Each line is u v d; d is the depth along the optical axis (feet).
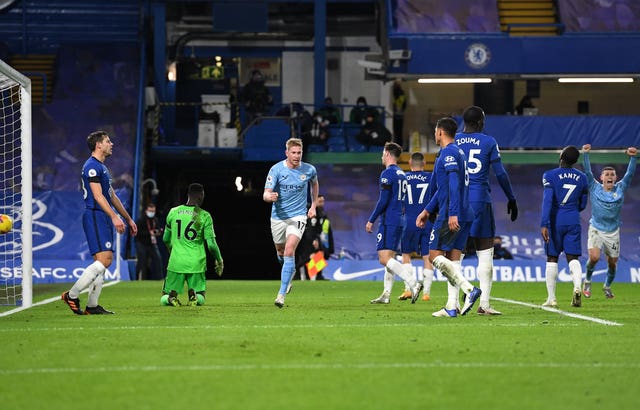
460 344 95.20
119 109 382.42
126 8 421.59
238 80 441.68
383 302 164.66
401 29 367.45
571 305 158.40
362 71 436.76
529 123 362.12
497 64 358.23
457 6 373.81
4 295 194.59
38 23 419.33
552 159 369.09
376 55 375.66
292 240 148.97
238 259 471.21
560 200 153.89
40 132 369.09
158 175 424.05
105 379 73.82
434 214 125.49
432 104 430.20
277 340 98.73
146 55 413.80
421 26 368.68
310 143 377.50
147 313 139.13
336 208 361.10
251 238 471.62
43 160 359.46
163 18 398.62
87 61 400.47
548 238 154.71
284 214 150.10
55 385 71.31
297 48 443.32
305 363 81.97
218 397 66.39
